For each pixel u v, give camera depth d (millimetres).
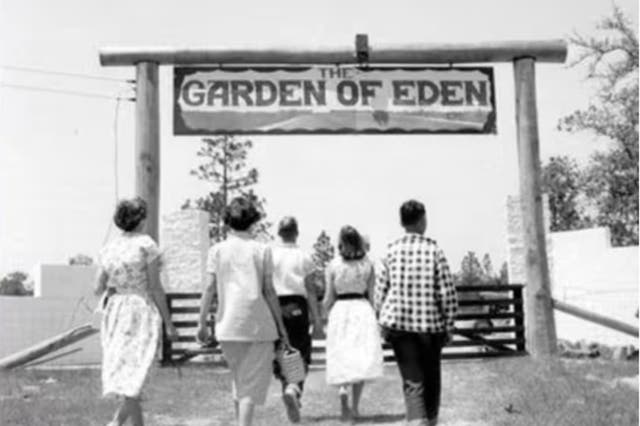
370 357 8773
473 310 15516
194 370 12891
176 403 10008
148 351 6965
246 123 14359
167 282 15633
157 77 14117
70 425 8492
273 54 14102
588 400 9281
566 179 37000
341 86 14484
